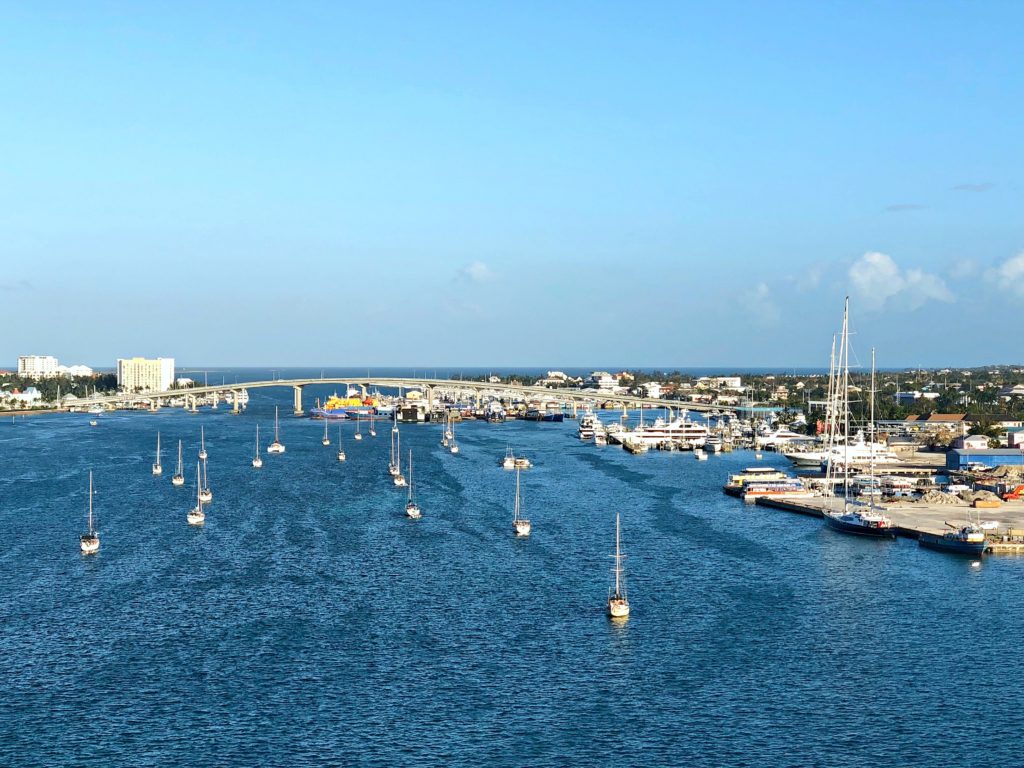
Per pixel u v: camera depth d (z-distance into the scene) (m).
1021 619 136.25
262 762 93.50
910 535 193.62
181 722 101.81
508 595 147.62
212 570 161.75
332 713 104.06
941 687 111.81
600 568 165.12
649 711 105.06
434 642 125.75
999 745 97.88
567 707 105.94
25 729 100.00
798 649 123.62
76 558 170.38
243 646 123.81
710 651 122.88
